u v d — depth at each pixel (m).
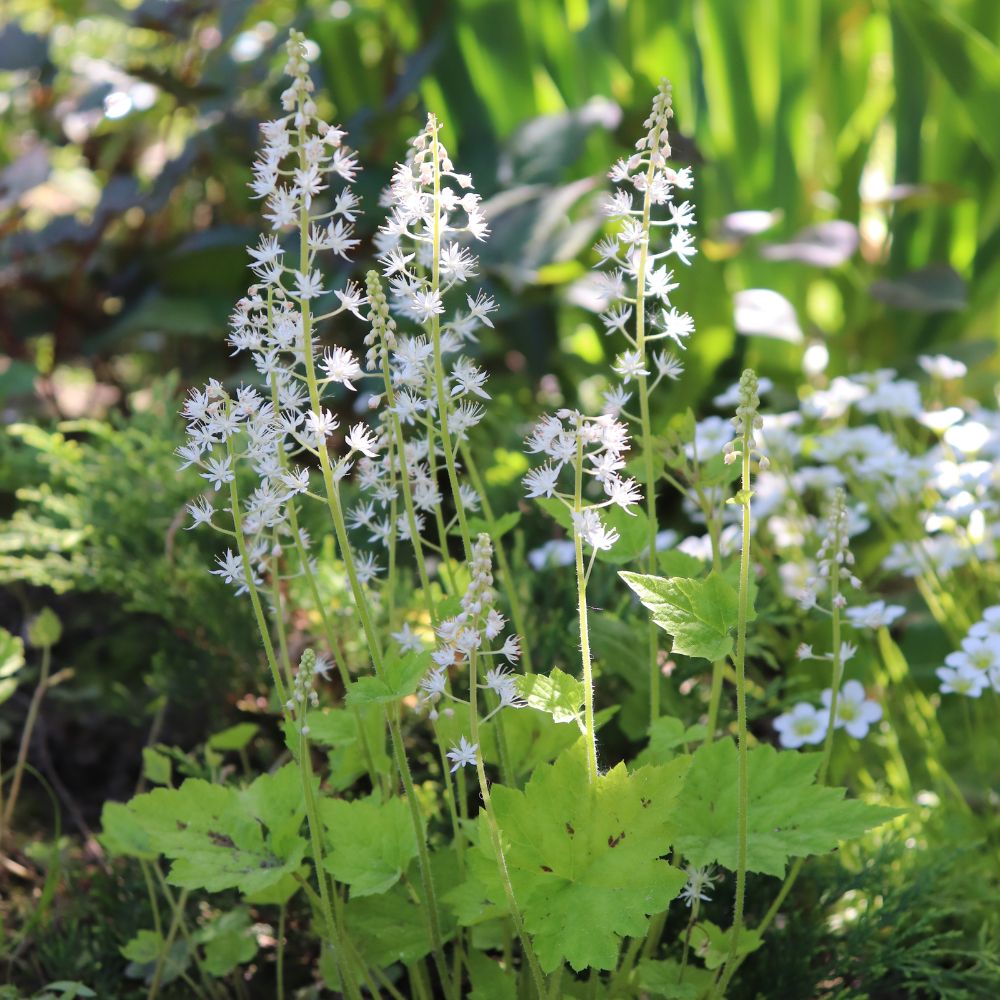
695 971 1.14
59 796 1.51
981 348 2.05
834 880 1.26
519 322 2.19
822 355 1.89
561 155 2.09
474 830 1.14
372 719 1.18
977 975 1.23
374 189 2.13
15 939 1.31
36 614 1.72
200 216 2.51
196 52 2.32
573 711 1.04
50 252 2.27
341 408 2.07
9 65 2.26
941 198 2.04
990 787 1.39
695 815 1.11
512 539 1.59
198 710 1.52
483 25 2.27
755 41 2.18
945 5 2.10
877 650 1.53
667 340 1.97
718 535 1.18
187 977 1.25
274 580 1.16
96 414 2.35
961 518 1.49
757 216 1.91
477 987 1.13
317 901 1.14
